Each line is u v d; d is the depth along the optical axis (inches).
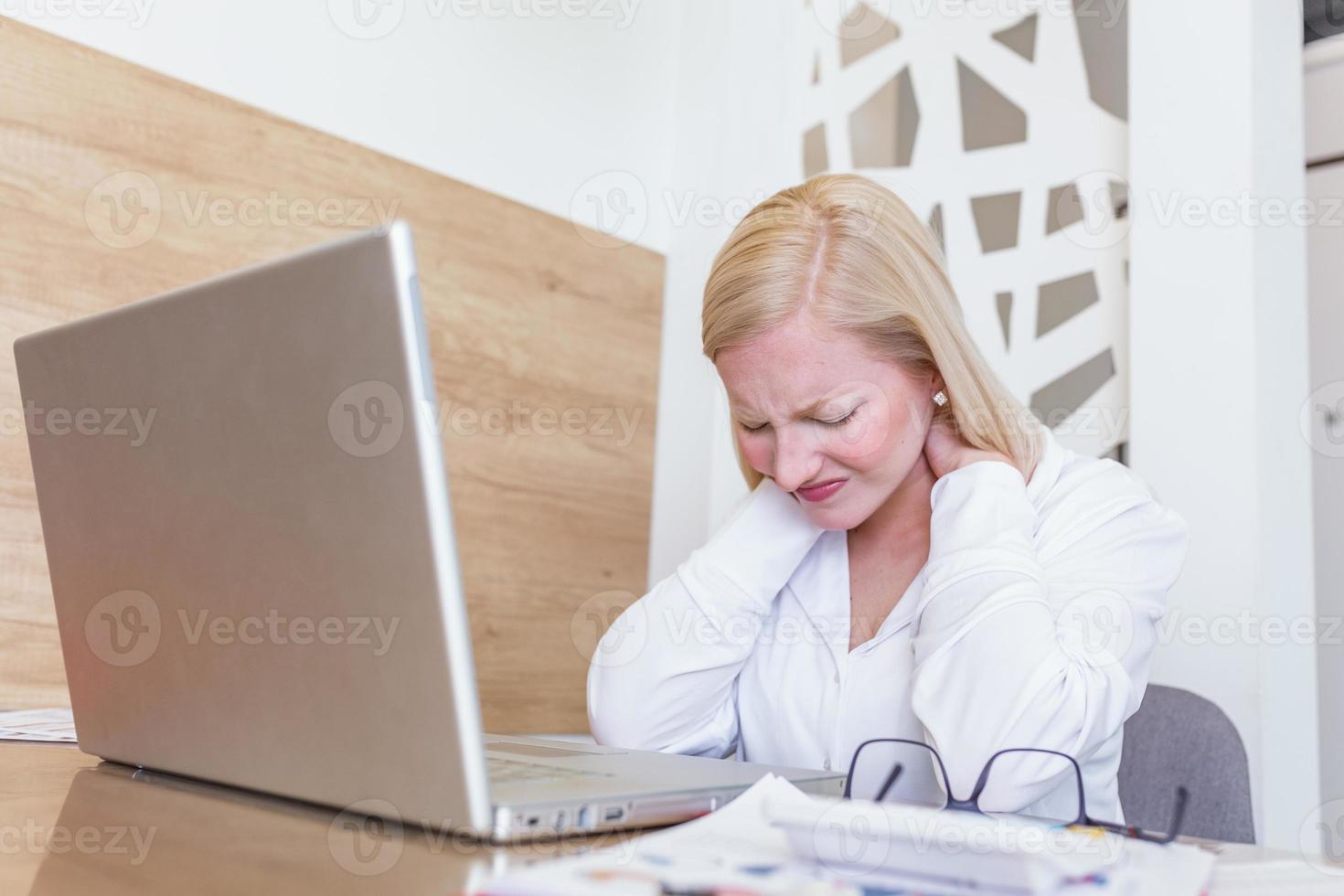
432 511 20.2
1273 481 61.2
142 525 27.1
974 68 77.0
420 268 70.7
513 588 74.6
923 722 32.5
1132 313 65.6
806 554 44.2
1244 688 59.0
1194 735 44.8
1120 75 71.8
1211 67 64.1
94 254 57.2
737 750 44.9
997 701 31.2
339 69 68.1
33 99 55.2
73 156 56.6
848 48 83.4
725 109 85.3
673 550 82.7
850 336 36.7
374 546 21.2
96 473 28.2
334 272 21.0
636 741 40.7
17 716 48.0
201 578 25.6
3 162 54.2
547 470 77.0
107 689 29.8
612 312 81.7
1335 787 69.7
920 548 42.6
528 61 78.3
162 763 28.5
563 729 77.2
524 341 76.0
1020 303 73.2
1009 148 74.7
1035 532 38.2
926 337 37.7
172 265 60.0
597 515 79.9
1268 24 64.8
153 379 25.7
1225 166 63.0
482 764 20.6
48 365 29.1
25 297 54.7
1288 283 64.5
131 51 59.2
